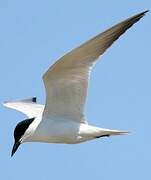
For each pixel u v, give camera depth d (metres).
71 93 16.80
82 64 16.36
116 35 15.74
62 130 17.03
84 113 17.02
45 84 16.62
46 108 17.06
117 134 16.94
